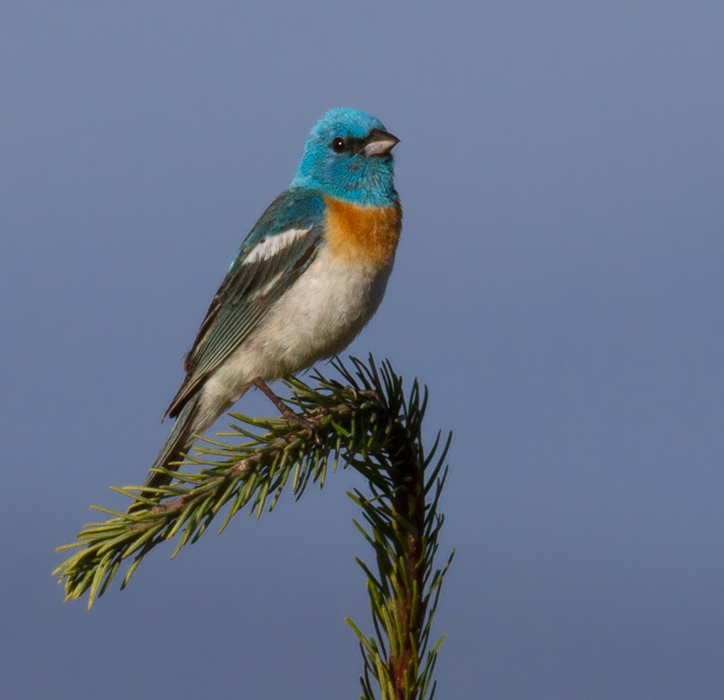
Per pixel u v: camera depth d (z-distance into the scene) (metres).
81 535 6.24
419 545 6.71
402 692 6.19
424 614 6.57
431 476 7.01
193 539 6.29
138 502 6.88
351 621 6.32
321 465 7.07
